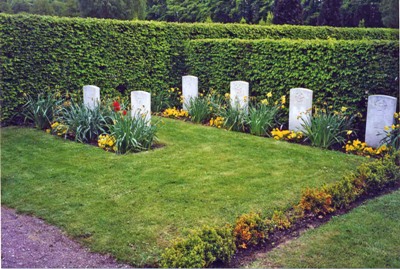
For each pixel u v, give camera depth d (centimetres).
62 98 940
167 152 683
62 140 762
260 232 389
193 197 490
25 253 375
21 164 625
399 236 397
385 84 707
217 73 1012
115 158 650
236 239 376
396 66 695
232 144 732
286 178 554
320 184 531
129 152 682
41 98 890
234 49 954
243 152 680
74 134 789
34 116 862
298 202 475
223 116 887
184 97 1020
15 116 901
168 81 1132
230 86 927
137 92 758
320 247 379
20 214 456
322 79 778
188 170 589
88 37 966
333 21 1532
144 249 377
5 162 635
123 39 1027
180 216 439
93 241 393
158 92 1109
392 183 533
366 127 697
